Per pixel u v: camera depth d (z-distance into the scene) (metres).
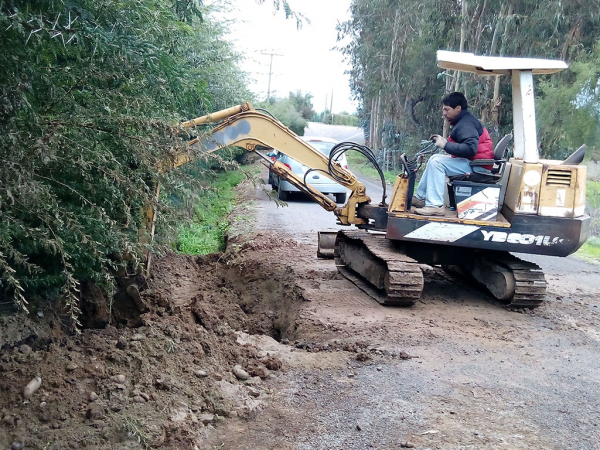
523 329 6.15
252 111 7.59
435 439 3.62
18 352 4.01
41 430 3.28
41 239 3.58
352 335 5.68
